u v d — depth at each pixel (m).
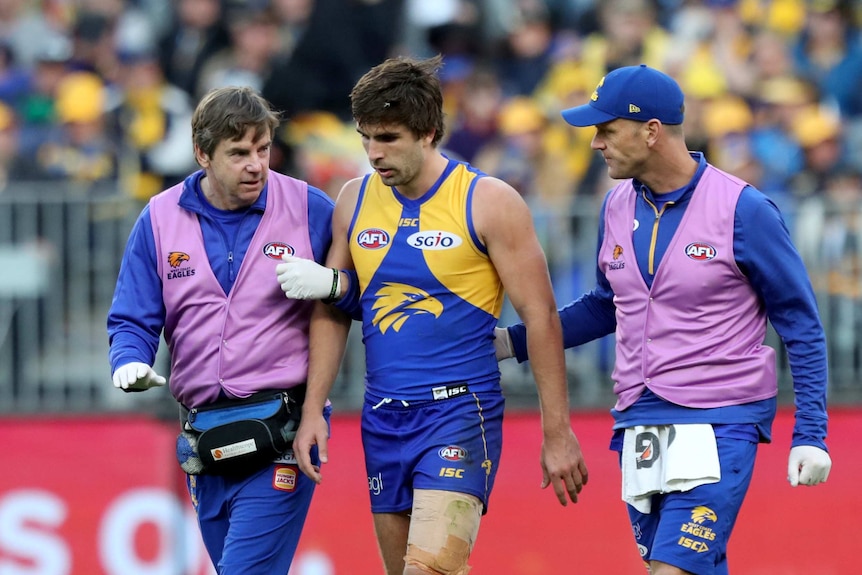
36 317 29.08
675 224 17.52
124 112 34.72
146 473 28.98
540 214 28.89
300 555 28.66
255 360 17.92
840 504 28.59
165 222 18.09
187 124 34.53
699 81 36.34
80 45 37.53
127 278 18.14
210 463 17.98
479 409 17.61
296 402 18.14
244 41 36.00
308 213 18.27
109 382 29.25
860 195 30.17
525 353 19.16
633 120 17.34
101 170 32.94
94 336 29.16
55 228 29.05
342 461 28.88
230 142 17.20
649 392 17.70
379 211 17.66
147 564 28.81
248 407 17.95
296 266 17.47
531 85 37.75
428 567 17.00
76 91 35.31
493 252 17.38
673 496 17.42
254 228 18.02
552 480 17.67
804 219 28.88
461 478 17.39
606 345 29.22
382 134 16.94
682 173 17.55
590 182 33.03
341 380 29.20
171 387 18.50
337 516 28.70
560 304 28.80
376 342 17.75
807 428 17.30
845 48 39.44
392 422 17.75
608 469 28.78
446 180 17.50
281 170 32.34
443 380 17.50
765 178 33.91
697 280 17.31
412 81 16.95
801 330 17.33
